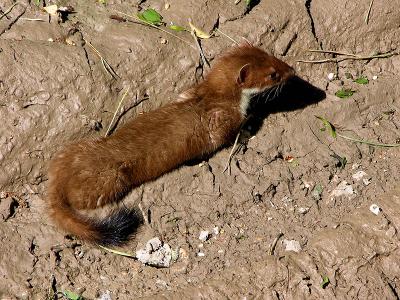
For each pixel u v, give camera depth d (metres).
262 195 9.18
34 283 8.10
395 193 9.27
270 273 8.35
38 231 8.45
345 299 8.30
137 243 8.56
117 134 8.97
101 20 9.77
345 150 9.72
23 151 8.82
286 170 9.41
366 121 10.09
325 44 10.51
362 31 10.60
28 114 8.85
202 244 8.67
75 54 9.19
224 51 9.92
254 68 9.59
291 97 10.09
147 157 8.92
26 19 9.51
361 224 8.88
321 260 8.55
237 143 9.60
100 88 9.20
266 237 8.80
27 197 8.82
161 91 9.60
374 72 10.53
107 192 8.71
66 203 8.52
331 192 9.31
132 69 9.41
